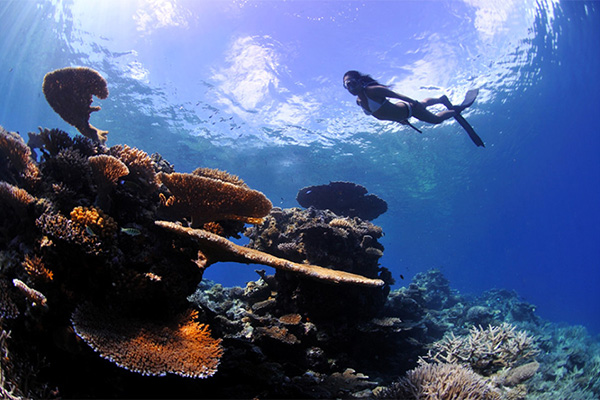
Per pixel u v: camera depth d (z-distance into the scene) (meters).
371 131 22.86
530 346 5.86
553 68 21.50
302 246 7.12
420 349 7.52
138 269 3.25
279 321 6.11
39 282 2.77
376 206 11.12
